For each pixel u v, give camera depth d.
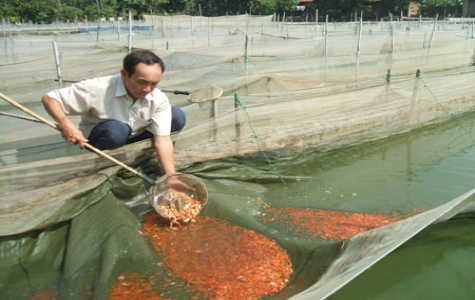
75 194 3.20
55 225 3.15
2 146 4.79
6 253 2.96
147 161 3.68
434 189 4.03
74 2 38.12
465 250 2.87
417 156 4.94
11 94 6.55
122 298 2.45
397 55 9.12
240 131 4.31
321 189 4.05
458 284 2.57
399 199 3.82
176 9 45.38
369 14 42.66
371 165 4.67
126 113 3.36
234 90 6.75
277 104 4.50
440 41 12.13
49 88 6.16
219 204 3.48
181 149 3.98
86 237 3.02
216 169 4.12
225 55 9.04
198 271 2.71
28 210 3.06
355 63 8.55
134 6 40.38
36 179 3.17
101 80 3.26
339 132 5.05
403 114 5.58
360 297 2.46
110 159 3.18
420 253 2.85
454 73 6.05
